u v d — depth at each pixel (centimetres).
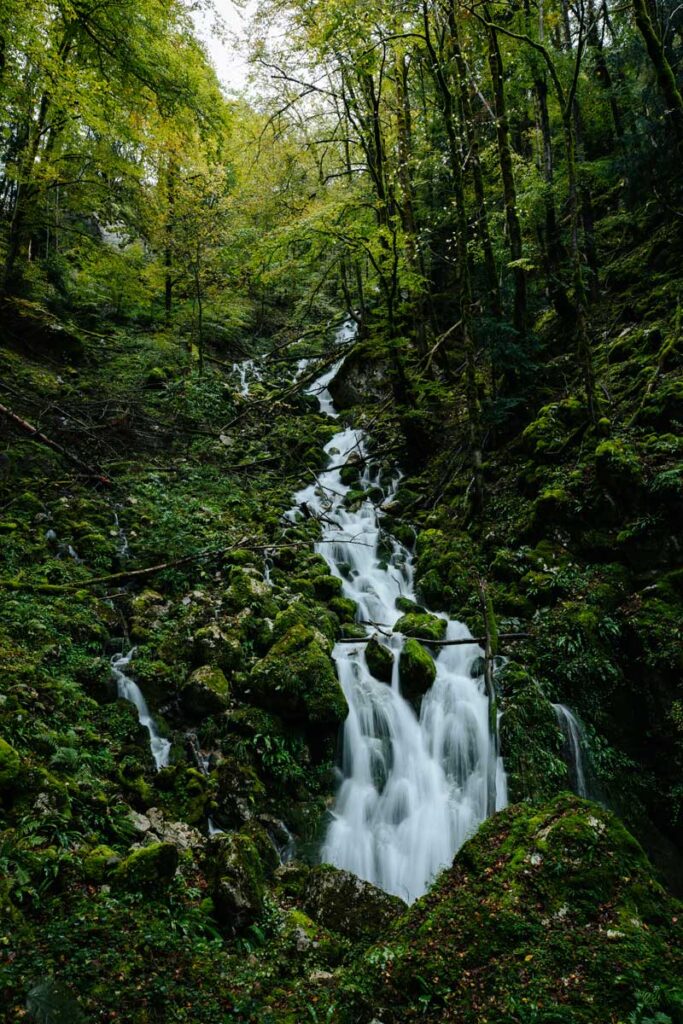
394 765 784
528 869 435
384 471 1498
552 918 404
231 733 740
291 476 1478
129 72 1261
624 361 1210
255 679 780
